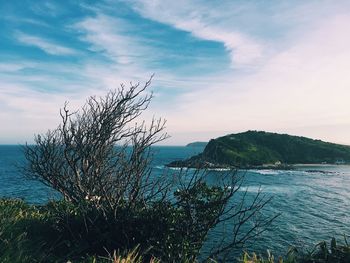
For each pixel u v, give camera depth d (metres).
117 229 8.69
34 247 7.83
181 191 9.09
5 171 74.62
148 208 9.34
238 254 18.86
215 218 8.84
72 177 12.66
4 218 9.09
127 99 11.58
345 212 38.19
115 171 11.02
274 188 60.28
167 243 8.49
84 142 11.60
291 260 9.05
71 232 8.66
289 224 30.88
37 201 32.22
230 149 132.88
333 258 9.06
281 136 167.12
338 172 105.31
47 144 12.84
